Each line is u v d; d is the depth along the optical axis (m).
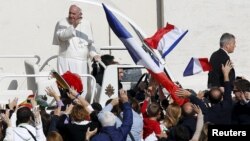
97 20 51.47
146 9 52.28
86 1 41.66
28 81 41.91
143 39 38.97
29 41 51.19
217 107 35.38
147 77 40.16
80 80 38.53
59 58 41.47
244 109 34.91
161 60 38.69
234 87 34.94
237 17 51.50
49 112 39.16
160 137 35.09
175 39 38.97
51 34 51.31
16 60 50.50
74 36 41.25
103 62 40.38
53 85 40.34
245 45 51.44
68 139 34.34
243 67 51.41
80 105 34.56
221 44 39.38
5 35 51.03
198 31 51.38
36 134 34.47
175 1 51.47
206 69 39.31
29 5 51.25
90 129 34.06
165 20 51.47
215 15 51.47
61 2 51.44
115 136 33.06
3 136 35.72
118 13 41.41
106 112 33.28
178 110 35.25
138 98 39.53
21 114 34.56
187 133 32.91
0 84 41.31
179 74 51.09
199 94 38.03
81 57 41.41
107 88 39.28
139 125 35.03
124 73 41.50
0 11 51.09
